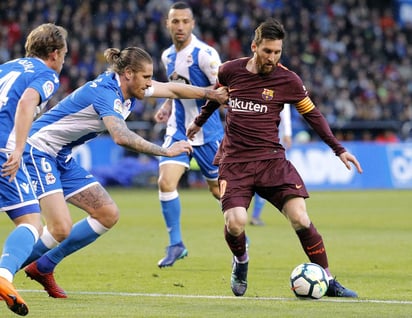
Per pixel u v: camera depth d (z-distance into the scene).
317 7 97.00
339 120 83.62
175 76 31.69
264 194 22.16
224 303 20.25
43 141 21.44
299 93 22.12
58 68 19.95
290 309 19.17
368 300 20.78
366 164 77.56
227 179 21.98
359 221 46.06
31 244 18.62
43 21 84.38
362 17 99.69
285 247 33.84
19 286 23.86
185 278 25.48
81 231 21.97
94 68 81.00
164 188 29.19
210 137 31.08
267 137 22.03
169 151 19.88
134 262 29.42
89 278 25.38
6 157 18.89
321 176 75.69
